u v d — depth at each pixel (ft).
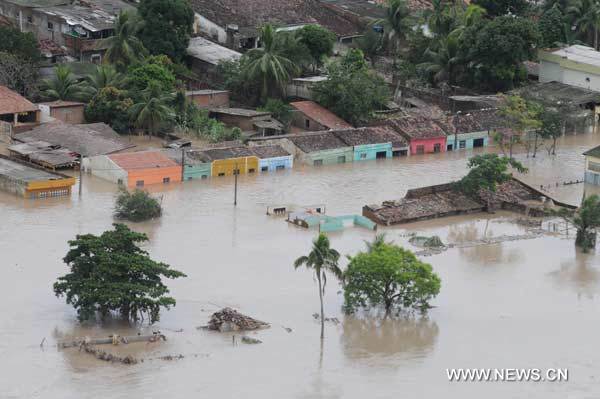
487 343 508.12
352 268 531.91
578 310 547.49
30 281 550.77
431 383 470.39
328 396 455.63
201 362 478.18
